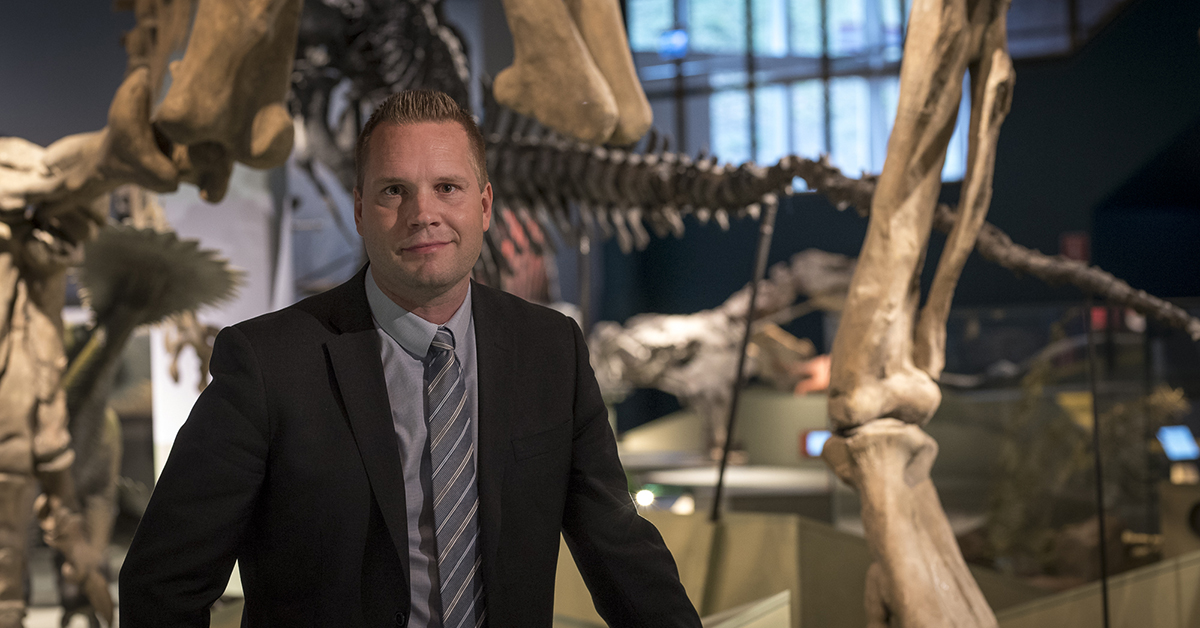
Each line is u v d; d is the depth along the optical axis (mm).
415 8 4668
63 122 6043
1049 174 10070
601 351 8828
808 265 8578
